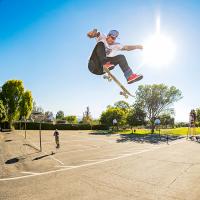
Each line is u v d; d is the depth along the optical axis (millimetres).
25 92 53906
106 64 3389
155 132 58219
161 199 8398
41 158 16125
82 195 8633
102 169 13086
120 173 12250
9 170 12422
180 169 13586
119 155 18547
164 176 11836
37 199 8156
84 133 47125
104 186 9836
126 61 3402
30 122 54938
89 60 3492
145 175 11969
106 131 57625
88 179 10883
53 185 9836
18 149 20359
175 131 63438
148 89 55688
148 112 56281
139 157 17734
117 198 8406
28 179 10727
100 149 22234
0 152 18484
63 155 17797
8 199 8133
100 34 3385
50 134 40562
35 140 28781
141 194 8914
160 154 19609
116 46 3328
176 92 54875
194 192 9266
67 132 48750
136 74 3383
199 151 22062
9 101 49812
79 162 15055
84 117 86188
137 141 32500
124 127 74562
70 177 11172
